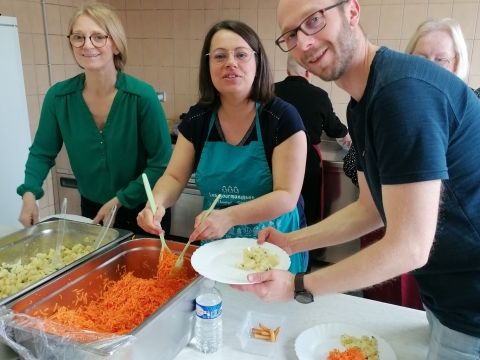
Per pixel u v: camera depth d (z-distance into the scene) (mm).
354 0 825
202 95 1454
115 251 1225
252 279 905
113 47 1637
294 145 1350
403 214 746
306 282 875
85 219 1544
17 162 2648
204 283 1051
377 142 778
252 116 1391
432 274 928
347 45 816
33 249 1376
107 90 1684
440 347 936
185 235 2926
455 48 1541
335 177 2740
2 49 2455
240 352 987
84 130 1745
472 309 882
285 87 2547
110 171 1792
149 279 1207
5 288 1166
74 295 1099
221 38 1308
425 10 2910
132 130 1722
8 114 2549
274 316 1111
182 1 3465
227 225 1281
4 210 2623
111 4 3664
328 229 1152
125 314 1009
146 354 860
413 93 735
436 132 729
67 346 809
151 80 3762
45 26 3174
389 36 3027
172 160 1510
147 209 1314
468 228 845
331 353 965
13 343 855
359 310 1161
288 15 816
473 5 2818
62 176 2947
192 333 1022
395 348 1018
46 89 3271
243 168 1415
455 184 825
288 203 1332
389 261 765
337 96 3230
